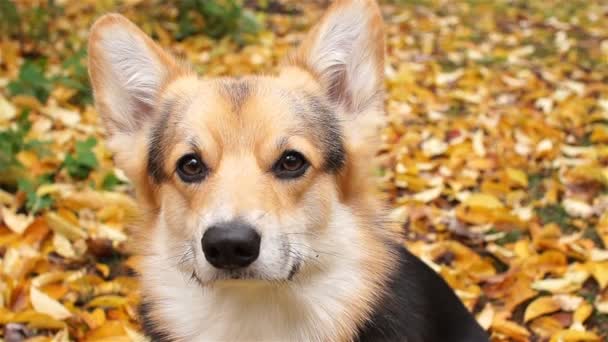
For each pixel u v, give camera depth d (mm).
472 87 1609
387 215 819
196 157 754
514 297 966
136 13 1875
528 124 1371
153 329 806
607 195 1152
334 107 806
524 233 1092
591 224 1105
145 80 826
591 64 1766
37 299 920
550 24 2119
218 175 737
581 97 1519
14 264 979
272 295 773
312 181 756
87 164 1170
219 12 1831
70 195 1102
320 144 767
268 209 723
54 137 1278
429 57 1831
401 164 1250
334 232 771
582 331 899
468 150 1297
